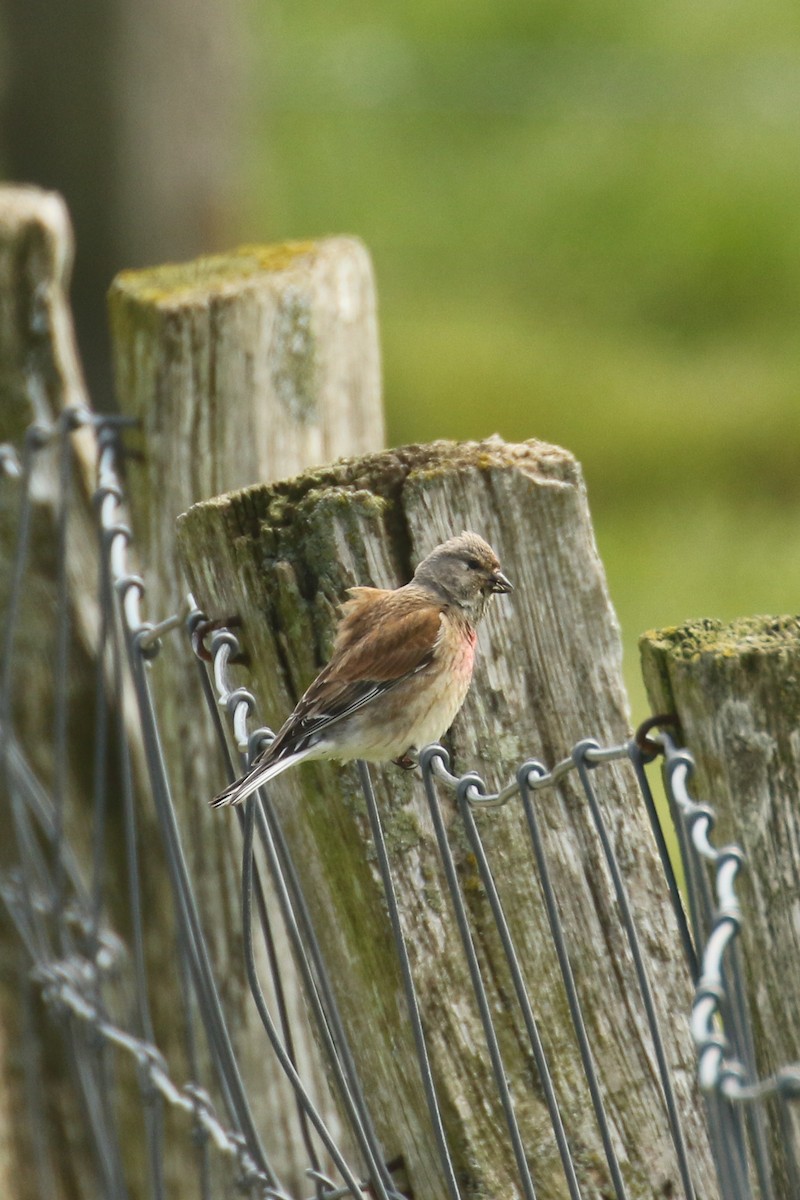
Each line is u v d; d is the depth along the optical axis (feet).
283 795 20.21
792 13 114.01
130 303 26.53
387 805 19.39
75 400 29.35
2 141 72.18
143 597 21.85
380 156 111.24
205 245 73.77
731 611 58.90
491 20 114.83
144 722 21.16
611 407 76.59
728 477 70.59
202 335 26.03
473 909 18.99
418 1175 19.47
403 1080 19.27
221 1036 20.85
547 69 111.75
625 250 97.04
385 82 112.88
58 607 27.14
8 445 27.68
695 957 15.52
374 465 19.72
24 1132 31.14
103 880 29.63
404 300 92.68
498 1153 18.71
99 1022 25.09
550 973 18.85
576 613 19.49
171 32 71.41
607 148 107.76
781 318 87.76
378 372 30.12
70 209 71.82
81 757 29.53
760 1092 12.53
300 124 114.73
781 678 15.17
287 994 26.71
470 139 112.47
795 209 96.48
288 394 26.78
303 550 19.43
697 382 80.12
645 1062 18.80
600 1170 18.62
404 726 19.01
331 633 19.38
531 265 97.09
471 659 19.34
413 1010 17.85
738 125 107.65
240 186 75.00
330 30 118.52
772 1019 15.39
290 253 28.48
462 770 19.31
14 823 29.99
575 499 19.43
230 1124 26.55
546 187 104.94
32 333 28.78
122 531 23.24
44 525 28.94
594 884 19.06
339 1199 20.21
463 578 19.26
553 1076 18.72
